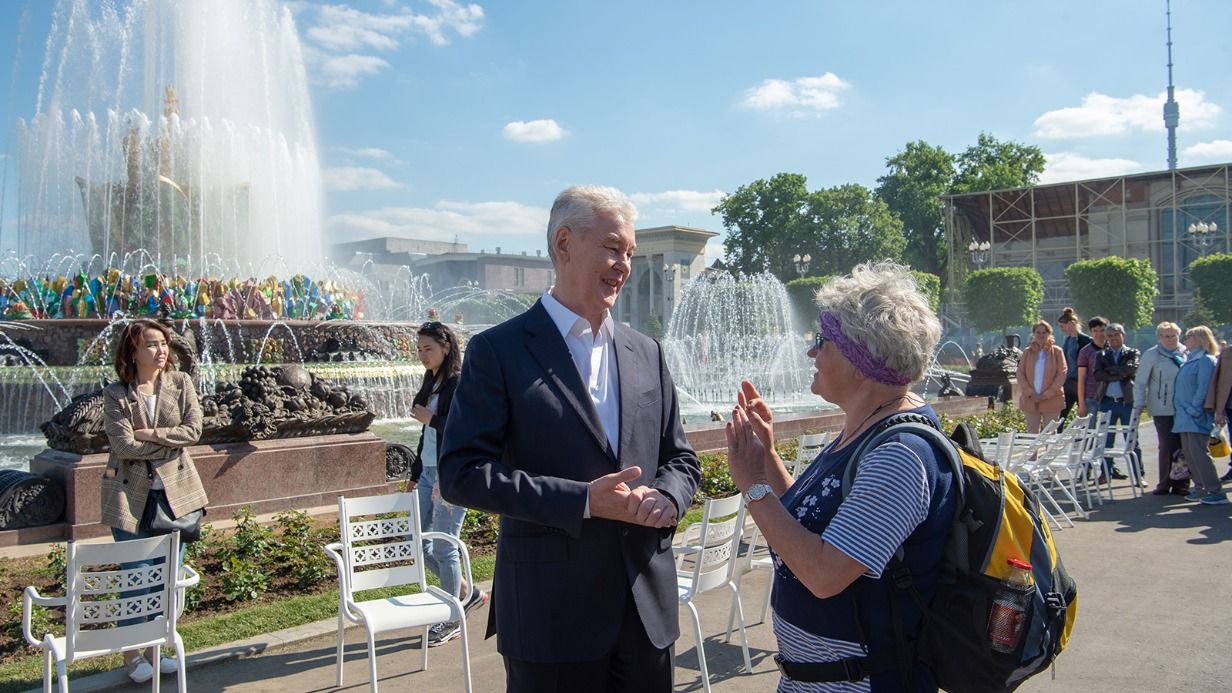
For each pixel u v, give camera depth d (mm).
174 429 4410
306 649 4926
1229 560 6957
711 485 8961
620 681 2707
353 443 8180
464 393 2703
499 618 2715
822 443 8156
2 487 6340
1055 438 9586
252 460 7492
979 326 54219
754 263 70188
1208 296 46906
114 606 3688
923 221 71812
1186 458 9570
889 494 2072
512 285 93938
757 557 6996
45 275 19500
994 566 2100
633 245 2867
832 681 2172
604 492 2457
